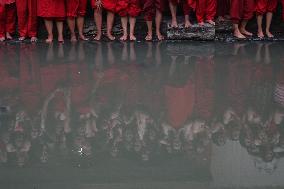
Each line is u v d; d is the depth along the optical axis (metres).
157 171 3.15
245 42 7.48
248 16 7.61
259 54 6.54
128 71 5.55
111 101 4.53
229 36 7.81
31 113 4.22
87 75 5.37
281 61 6.07
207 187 2.99
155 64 5.91
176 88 4.93
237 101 4.55
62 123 4.02
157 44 7.30
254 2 7.57
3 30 7.47
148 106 4.42
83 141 3.68
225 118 4.15
